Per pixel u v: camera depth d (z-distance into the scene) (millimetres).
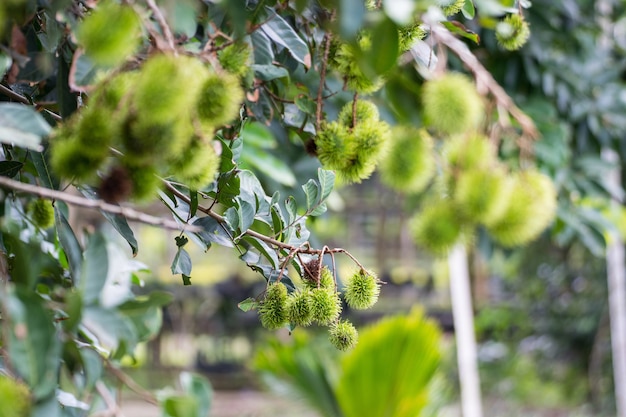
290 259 1738
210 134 1519
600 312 7648
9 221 1554
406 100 1640
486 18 1948
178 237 1762
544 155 3127
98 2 1517
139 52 1589
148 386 9242
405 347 3635
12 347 1372
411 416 3717
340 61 1680
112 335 1418
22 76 1661
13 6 1532
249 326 9867
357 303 1726
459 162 1544
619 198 3523
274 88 1978
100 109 1433
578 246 7566
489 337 8766
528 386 7961
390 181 1584
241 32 1562
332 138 1675
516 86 3338
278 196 1803
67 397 1743
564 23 3527
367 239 10188
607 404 7551
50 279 2041
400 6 1454
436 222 1535
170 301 1495
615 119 3641
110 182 1450
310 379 3879
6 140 1432
